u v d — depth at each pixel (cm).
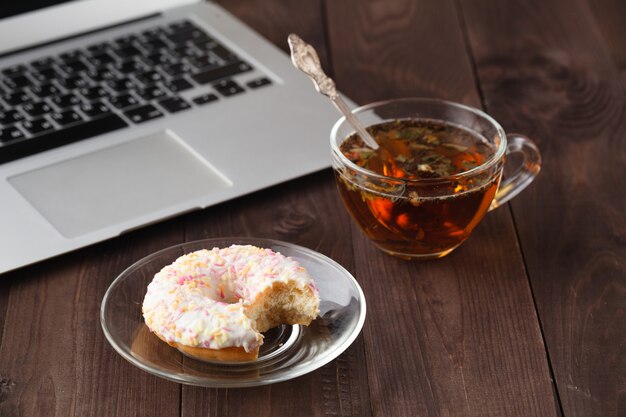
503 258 91
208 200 94
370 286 89
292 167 97
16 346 84
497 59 116
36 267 90
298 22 122
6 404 81
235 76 108
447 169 89
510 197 93
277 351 83
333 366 83
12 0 111
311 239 93
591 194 98
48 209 92
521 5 125
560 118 107
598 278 90
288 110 103
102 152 98
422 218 86
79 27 114
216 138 100
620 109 108
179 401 81
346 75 114
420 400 81
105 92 105
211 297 84
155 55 111
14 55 111
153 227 93
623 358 84
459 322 86
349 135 91
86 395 82
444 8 125
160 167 97
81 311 87
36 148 98
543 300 88
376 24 122
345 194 89
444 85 112
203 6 119
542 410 81
